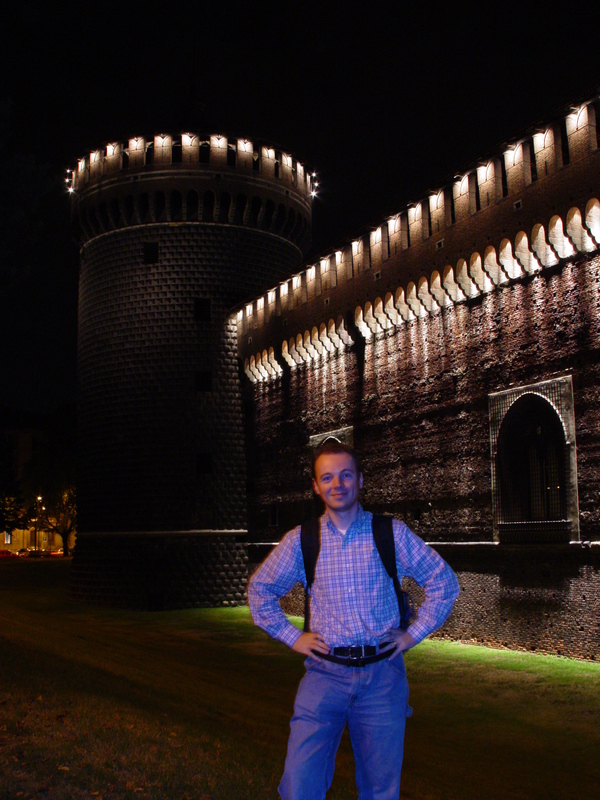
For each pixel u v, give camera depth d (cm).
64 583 6062
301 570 602
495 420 2966
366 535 589
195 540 4609
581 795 1334
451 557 3134
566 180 2686
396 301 3522
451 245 3216
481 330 3077
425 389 3359
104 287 4988
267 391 4650
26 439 12669
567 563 2617
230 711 1819
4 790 831
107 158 5025
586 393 2591
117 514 4688
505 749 1641
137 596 4516
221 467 4722
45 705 1308
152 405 4728
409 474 3406
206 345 4797
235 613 4319
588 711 1931
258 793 898
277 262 5109
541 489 2783
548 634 2662
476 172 3147
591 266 2611
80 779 883
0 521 9281
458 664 2577
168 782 904
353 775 1294
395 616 586
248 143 5041
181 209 4903
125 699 1564
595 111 2622
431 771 1455
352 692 566
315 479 605
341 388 3953
